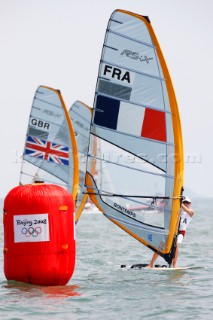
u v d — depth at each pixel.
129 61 60.69
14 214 51.22
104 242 95.94
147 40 60.00
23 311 44.09
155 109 60.69
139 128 61.12
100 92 61.31
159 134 60.91
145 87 60.66
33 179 94.12
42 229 50.78
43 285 51.88
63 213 51.31
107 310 44.66
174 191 61.19
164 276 58.28
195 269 62.38
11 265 51.72
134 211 62.22
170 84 59.97
